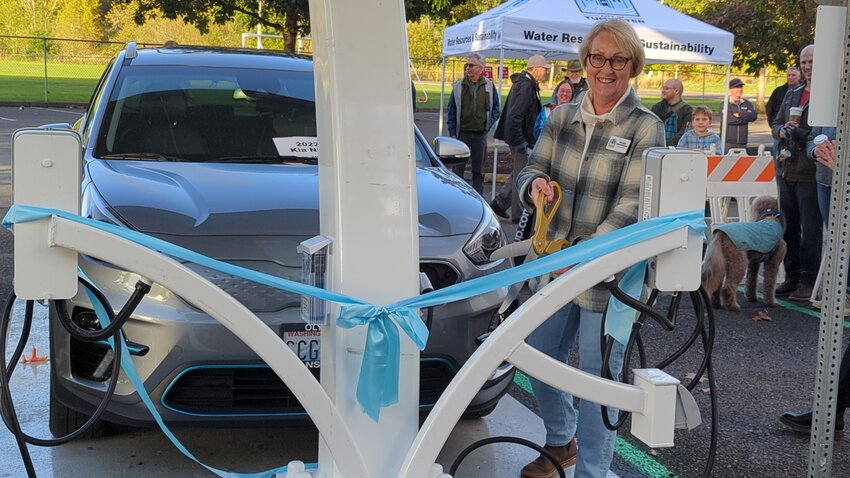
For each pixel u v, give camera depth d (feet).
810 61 23.02
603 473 9.87
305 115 14.67
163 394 9.73
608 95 9.54
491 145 61.16
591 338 9.68
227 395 9.97
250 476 8.09
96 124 13.92
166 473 10.98
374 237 6.51
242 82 15.23
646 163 7.05
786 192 22.65
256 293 9.95
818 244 22.02
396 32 6.50
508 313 11.47
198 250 10.16
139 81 14.89
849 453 12.79
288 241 10.39
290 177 12.34
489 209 12.77
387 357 6.38
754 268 22.20
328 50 6.47
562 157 10.02
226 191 11.53
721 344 18.31
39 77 123.65
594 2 33.32
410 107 6.58
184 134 13.79
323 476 6.91
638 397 7.01
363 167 6.48
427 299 6.55
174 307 9.77
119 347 6.78
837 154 9.06
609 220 9.37
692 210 6.88
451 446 12.25
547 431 11.28
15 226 5.95
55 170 5.98
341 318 6.33
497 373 11.23
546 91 121.60
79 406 10.28
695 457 12.45
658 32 33.12
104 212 10.59
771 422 13.91
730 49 34.47
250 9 56.70
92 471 10.93
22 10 185.16
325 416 6.31
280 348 6.20
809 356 17.63
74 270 6.11
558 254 6.89
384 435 6.59
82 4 169.17
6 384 6.59
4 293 19.22
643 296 9.23
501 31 32.24
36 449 11.44
